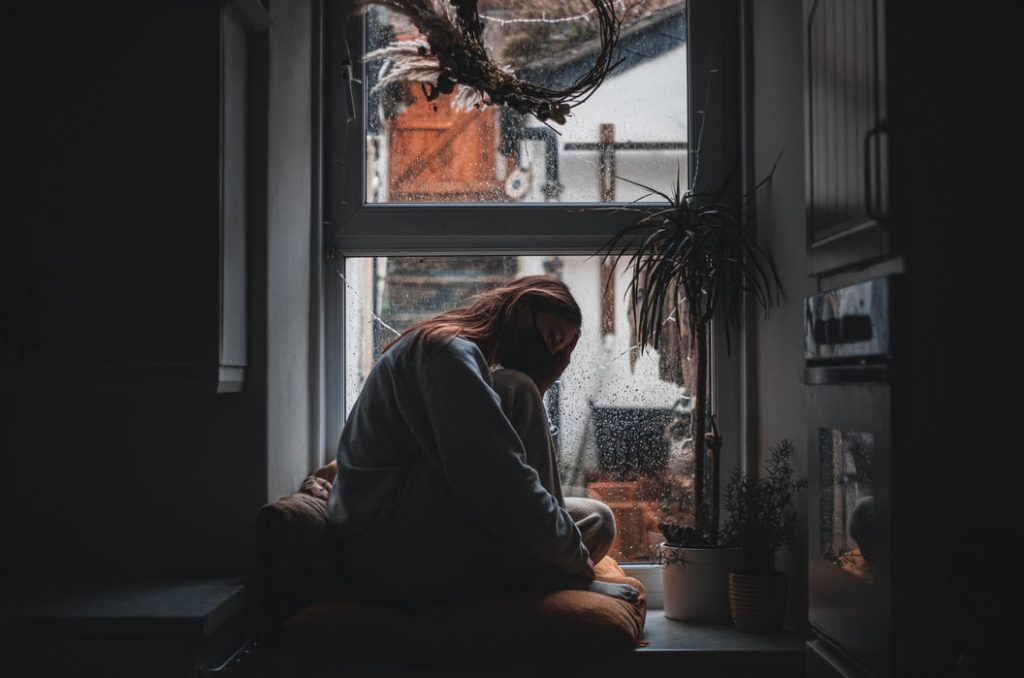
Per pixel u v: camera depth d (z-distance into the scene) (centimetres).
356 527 202
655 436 264
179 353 203
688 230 241
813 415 182
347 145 267
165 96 205
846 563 161
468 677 193
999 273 139
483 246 265
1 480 224
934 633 137
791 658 206
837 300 164
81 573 223
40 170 205
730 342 263
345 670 195
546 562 198
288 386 241
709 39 266
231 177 212
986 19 139
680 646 210
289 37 243
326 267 267
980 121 139
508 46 269
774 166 240
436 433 192
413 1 221
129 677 180
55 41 206
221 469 223
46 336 204
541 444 206
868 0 146
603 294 265
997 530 129
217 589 205
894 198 139
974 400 139
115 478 224
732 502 249
